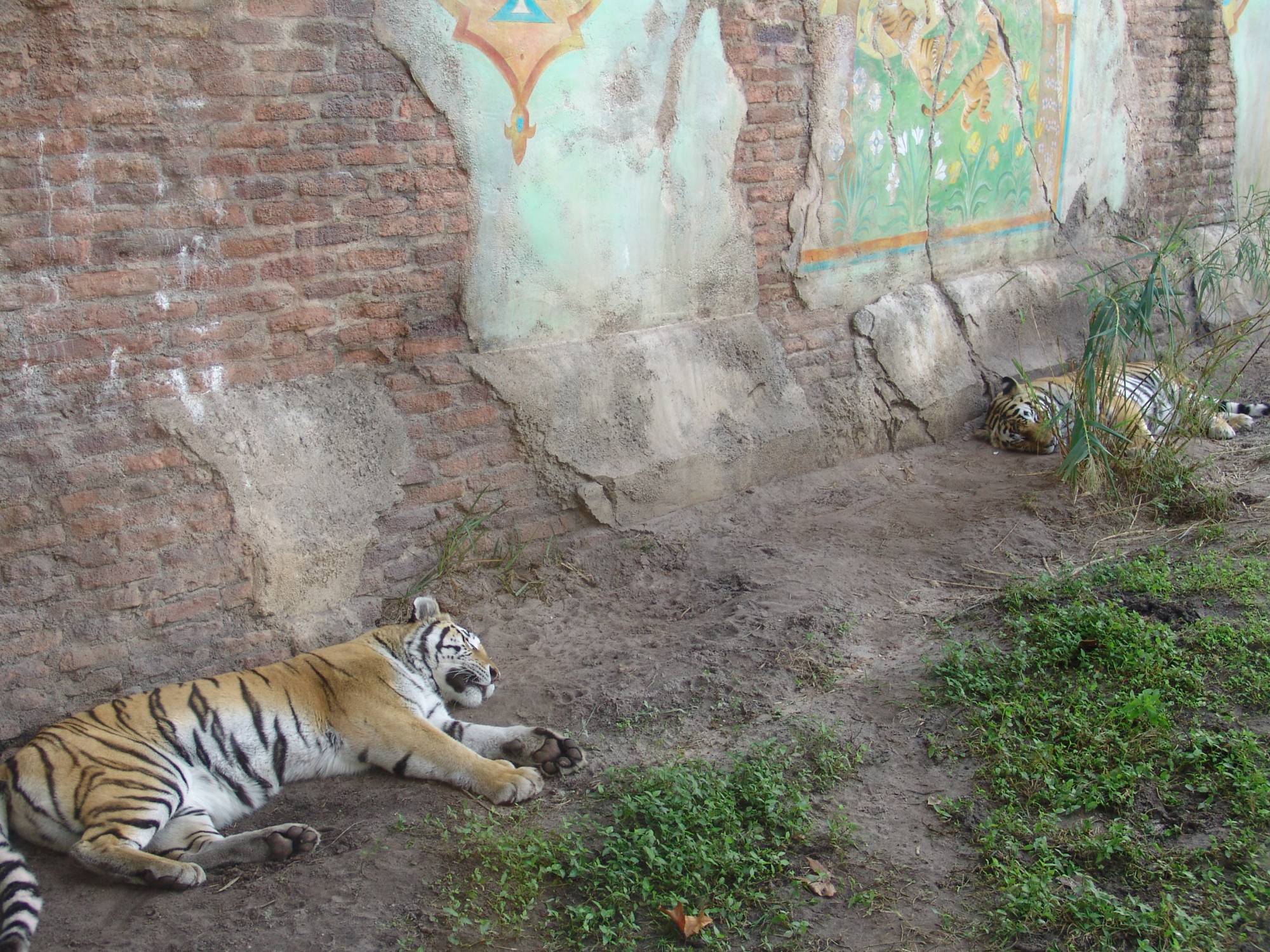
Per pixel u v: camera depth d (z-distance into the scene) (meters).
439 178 5.31
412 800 4.16
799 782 4.08
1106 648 4.70
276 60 4.73
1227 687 4.46
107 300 4.46
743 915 3.46
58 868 3.79
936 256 7.89
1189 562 5.68
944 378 7.77
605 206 5.95
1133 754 4.06
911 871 3.63
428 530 5.52
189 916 3.51
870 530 6.38
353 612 5.19
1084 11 8.48
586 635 5.37
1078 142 8.77
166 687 4.31
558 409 5.85
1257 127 10.43
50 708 4.41
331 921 3.47
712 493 6.50
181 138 4.55
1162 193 9.71
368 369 5.30
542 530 5.90
